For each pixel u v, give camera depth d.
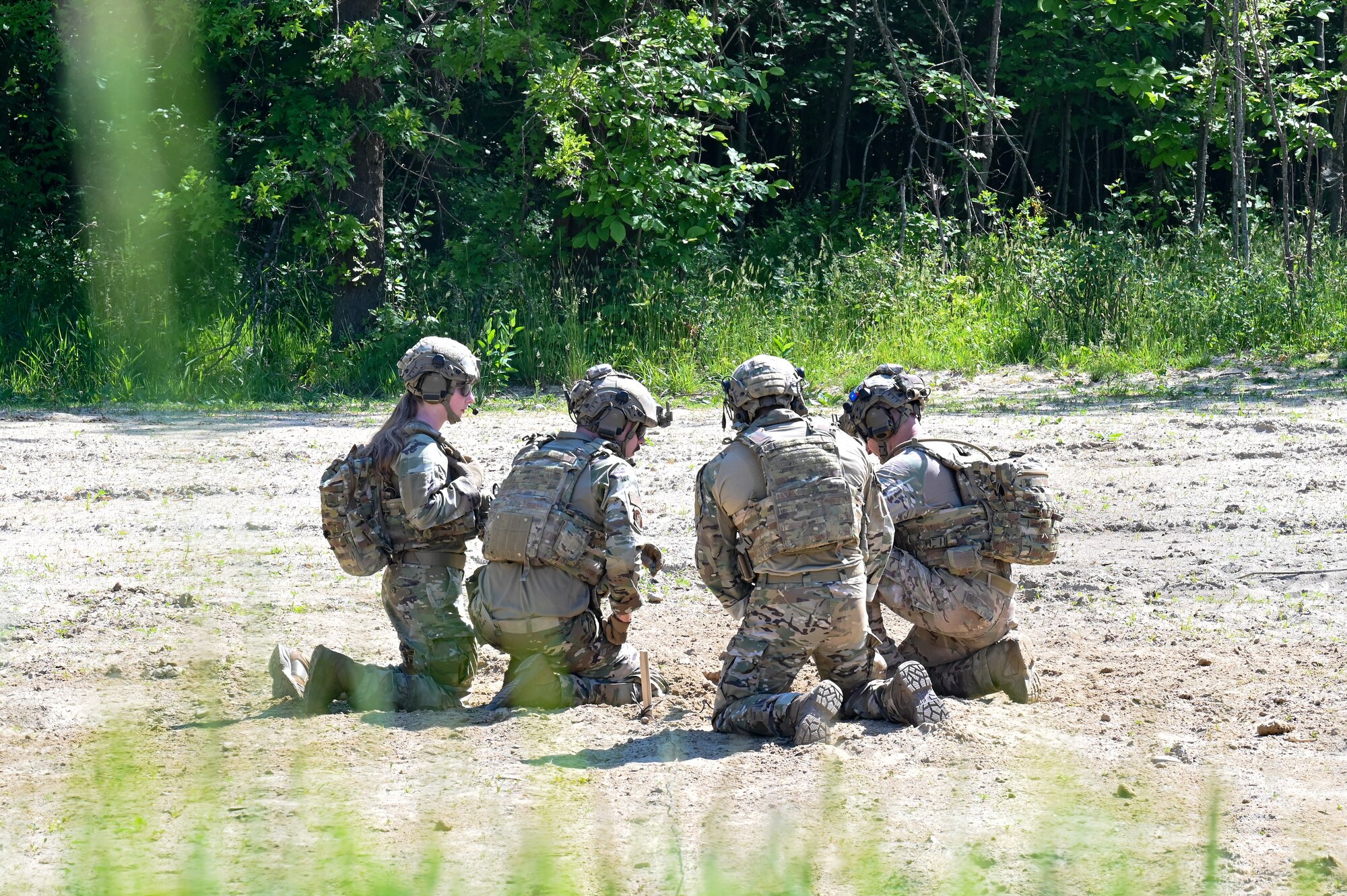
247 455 24.50
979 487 11.05
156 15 37.75
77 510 19.70
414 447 10.88
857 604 10.20
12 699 10.70
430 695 10.73
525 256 43.09
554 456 10.99
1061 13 52.81
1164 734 9.74
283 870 6.66
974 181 59.81
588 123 42.91
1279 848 7.20
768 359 10.59
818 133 64.44
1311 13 53.06
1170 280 41.12
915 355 38.38
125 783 8.22
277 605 14.28
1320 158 63.16
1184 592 14.83
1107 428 25.73
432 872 6.62
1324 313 39.12
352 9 39.91
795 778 8.55
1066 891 6.55
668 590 15.48
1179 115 55.78
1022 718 10.18
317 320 40.78
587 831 7.50
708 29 43.06
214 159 41.88
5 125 46.09
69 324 39.12
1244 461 22.09
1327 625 13.29
